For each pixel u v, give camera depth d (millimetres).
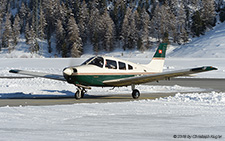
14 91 61000
